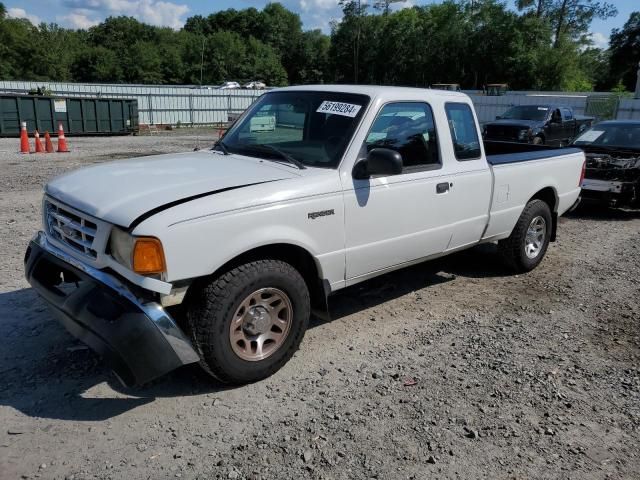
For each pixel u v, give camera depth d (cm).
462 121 514
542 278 627
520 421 348
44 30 9481
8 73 8175
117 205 335
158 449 310
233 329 356
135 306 321
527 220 604
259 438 322
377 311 515
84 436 318
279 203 367
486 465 307
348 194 407
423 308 527
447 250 520
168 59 9738
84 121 2458
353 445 318
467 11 6544
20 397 352
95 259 343
